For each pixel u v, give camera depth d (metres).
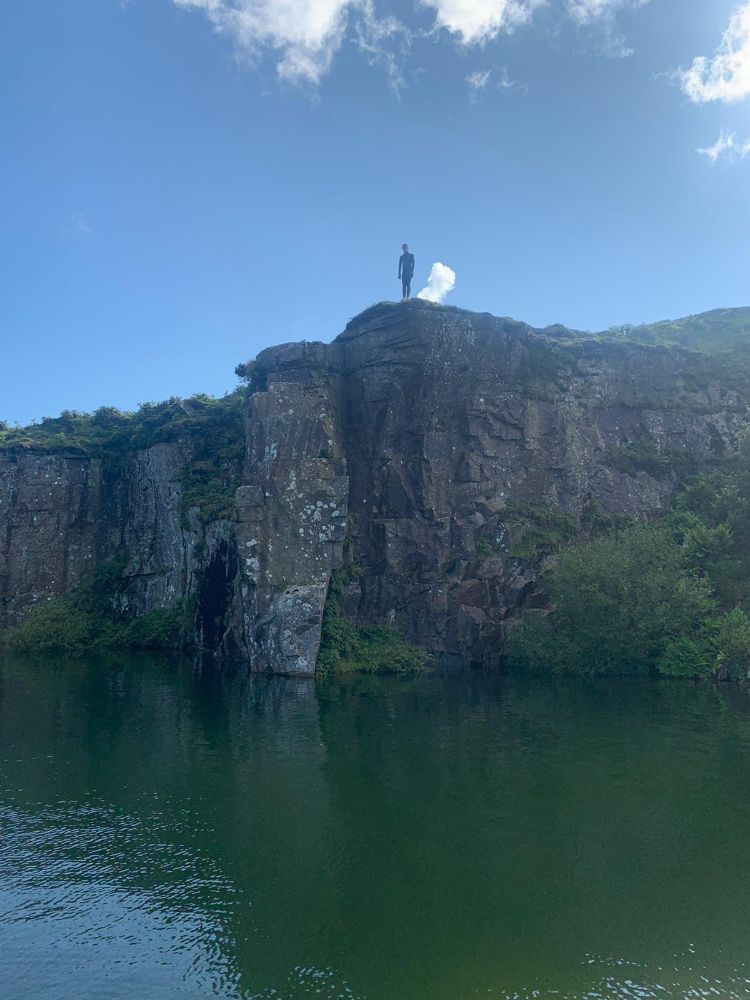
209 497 38.16
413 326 34.50
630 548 28.61
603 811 12.20
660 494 34.53
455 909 8.98
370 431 34.38
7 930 8.52
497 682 26.36
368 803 12.63
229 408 43.78
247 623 30.45
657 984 7.40
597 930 8.45
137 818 11.98
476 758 15.48
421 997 7.20
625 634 27.06
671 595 27.44
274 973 7.61
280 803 12.66
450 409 34.28
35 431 52.19
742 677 25.83
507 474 33.97
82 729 18.41
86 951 8.06
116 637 40.50
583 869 10.04
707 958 7.88
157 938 8.32
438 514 33.00
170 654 36.75
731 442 35.69
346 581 31.95
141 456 45.94
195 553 38.09
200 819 11.91
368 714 20.27
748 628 26.00
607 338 37.88
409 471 33.78
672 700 22.25
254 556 30.16
